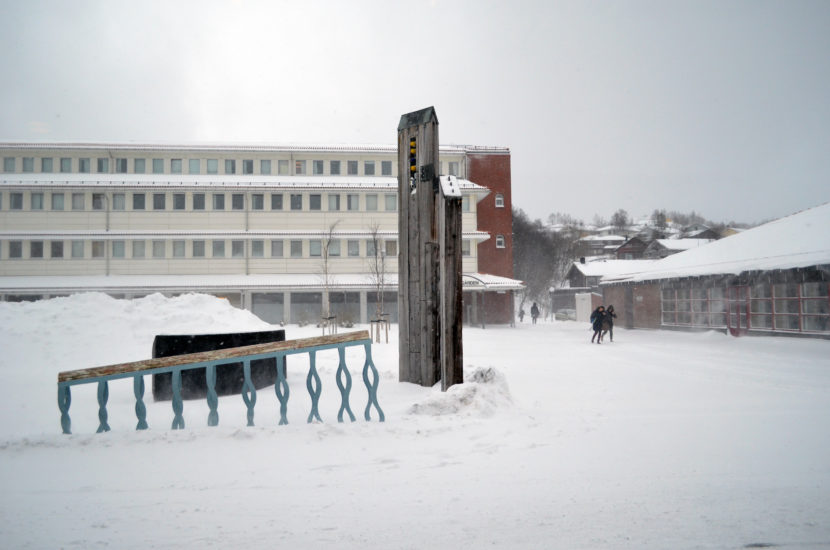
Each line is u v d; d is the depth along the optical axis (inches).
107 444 220.8
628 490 172.9
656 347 917.2
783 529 141.0
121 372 245.0
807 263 887.7
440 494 169.3
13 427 273.9
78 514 154.2
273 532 140.5
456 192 348.5
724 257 1203.9
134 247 1846.7
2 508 158.9
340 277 1855.3
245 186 1857.8
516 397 369.4
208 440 226.7
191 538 137.2
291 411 301.4
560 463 203.3
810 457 211.8
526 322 2405.3
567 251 4010.8
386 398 336.8
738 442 237.0
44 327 469.1
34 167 1907.0
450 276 345.1
